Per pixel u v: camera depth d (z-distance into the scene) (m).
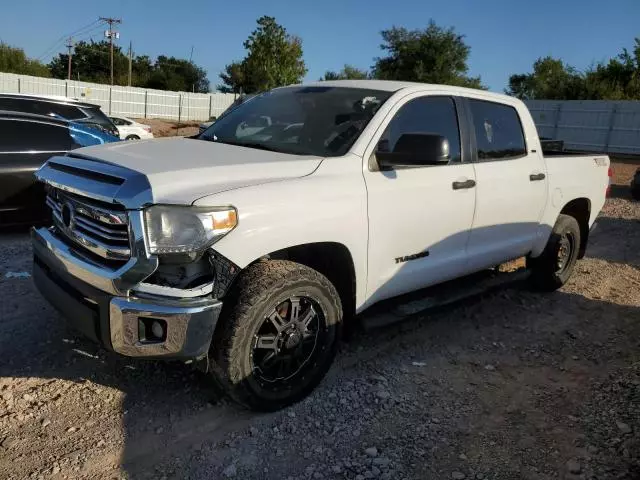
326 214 3.60
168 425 3.43
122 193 3.10
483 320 5.41
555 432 3.58
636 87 39.09
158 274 3.19
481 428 3.60
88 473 2.99
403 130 4.27
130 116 44.28
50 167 3.84
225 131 4.60
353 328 4.35
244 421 3.52
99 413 3.50
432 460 3.25
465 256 4.78
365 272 3.95
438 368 4.39
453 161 4.64
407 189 4.12
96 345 4.29
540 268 6.04
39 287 3.82
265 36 35.50
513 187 5.13
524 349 4.83
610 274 7.21
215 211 3.12
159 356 3.15
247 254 3.26
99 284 3.19
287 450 3.28
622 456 3.33
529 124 5.52
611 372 4.45
